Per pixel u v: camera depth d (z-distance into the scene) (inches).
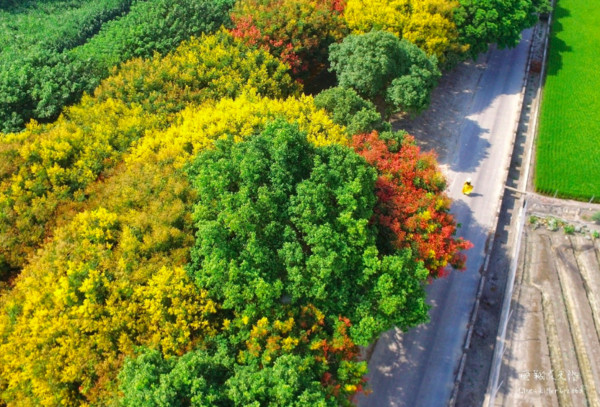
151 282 964.6
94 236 1053.2
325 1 1847.9
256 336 930.7
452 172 1712.6
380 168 1256.8
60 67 1473.9
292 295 985.5
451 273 1427.2
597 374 1255.5
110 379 891.4
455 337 1290.6
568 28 2495.1
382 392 1181.7
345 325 980.6
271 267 994.1
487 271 1469.0
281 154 1052.5
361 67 1574.8
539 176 1710.1
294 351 947.3
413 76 1611.7
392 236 1135.0
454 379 1213.1
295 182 1076.5
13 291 1012.5
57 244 1042.7
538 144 1843.0
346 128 1387.8
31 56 1487.5
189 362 825.5
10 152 1205.1
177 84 1475.1
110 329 929.5
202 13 1704.0
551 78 2160.4
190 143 1278.3
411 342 1274.6
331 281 1016.9
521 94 2065.7
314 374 917.2
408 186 1241.4
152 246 1035.9
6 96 1344.7
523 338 1317.7
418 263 1069.1
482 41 2017.7
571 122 1935.3
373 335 1051.3
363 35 1622.8
